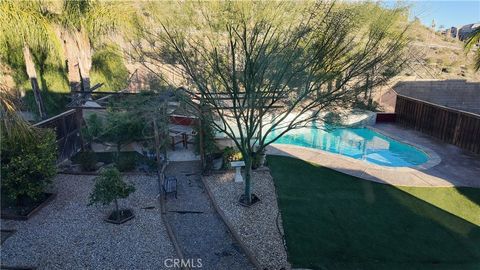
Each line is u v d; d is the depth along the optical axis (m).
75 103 12.16
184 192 10.10
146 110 10.28
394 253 7.17
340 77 7.83
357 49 7.60
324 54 7.34
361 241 7.59
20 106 7.04
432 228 8.17
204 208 9.16
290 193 9.98
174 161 12.64
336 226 8.20
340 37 7.29
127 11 13.17
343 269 6.67
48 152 8.98
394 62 7.80
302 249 7.28
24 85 16.67
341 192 10.09
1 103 5.96
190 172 11.62
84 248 7.23
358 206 9.23
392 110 19.48
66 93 18.02
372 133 17.52
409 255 7.11
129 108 11.02
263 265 6.77
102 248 7.25
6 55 14.86
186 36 8.13
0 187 7.93
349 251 7.22
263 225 8.23
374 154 15.45
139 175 11.22
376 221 8.45
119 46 13.48
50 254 7.01
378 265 6.79
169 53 8.10
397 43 7.59
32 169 8.36
